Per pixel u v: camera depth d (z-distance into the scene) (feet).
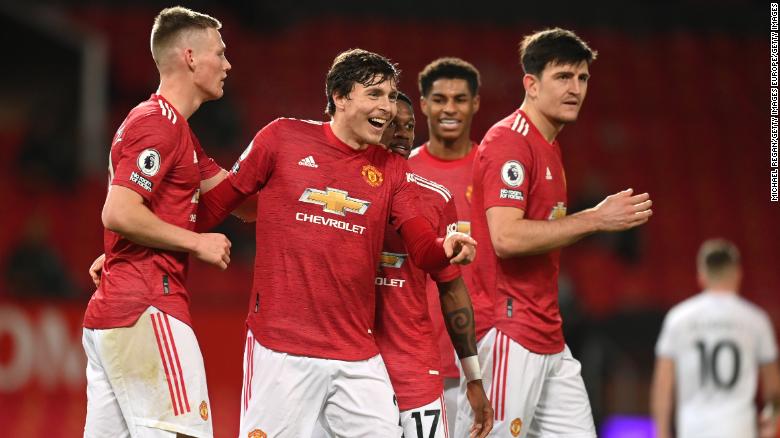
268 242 51.65
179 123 51.55
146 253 50.75
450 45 225.76
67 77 173.88
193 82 53.01
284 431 50.93
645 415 129.59
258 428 51.26
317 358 50.80
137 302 50.21
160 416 50.06
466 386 56.08
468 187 67.26
